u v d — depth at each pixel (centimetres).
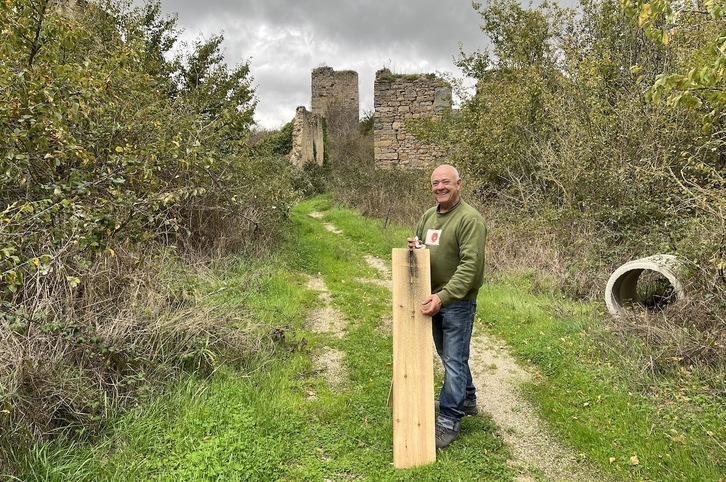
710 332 402
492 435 323
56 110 337
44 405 270
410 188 1369
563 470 288
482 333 524
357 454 293
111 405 300
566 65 908
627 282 574
